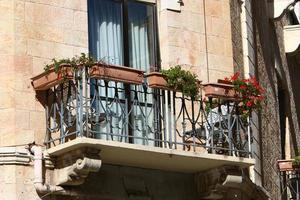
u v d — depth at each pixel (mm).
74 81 17625
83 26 19141
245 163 19188
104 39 19766
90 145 17406
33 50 18438
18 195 17625
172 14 20516
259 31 24484
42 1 18750
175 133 18688
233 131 19562
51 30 18719
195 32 20734
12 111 17984
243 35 22734
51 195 17906
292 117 28688
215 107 19375
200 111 19094
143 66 20234
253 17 23875
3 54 18250
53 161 17984
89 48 19500
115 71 17906
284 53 28375
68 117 17891
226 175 19172
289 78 28719
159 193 19312
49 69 17781
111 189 18609
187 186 19703
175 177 19609
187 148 19641
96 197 18359
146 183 19172
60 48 18766
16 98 18047
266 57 25125
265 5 25547
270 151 24359
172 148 18766
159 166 19141
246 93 19375
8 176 17688
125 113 18422
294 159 24703
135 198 18844
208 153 18906
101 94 19078
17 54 18250
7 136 17906
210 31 20984
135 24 20281
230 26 21422
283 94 28188
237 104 19406
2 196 17594
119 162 18656
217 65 20891
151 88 19016
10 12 18422
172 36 20391
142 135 19312
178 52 20391
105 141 17531
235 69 21531
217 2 21281
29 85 18219
